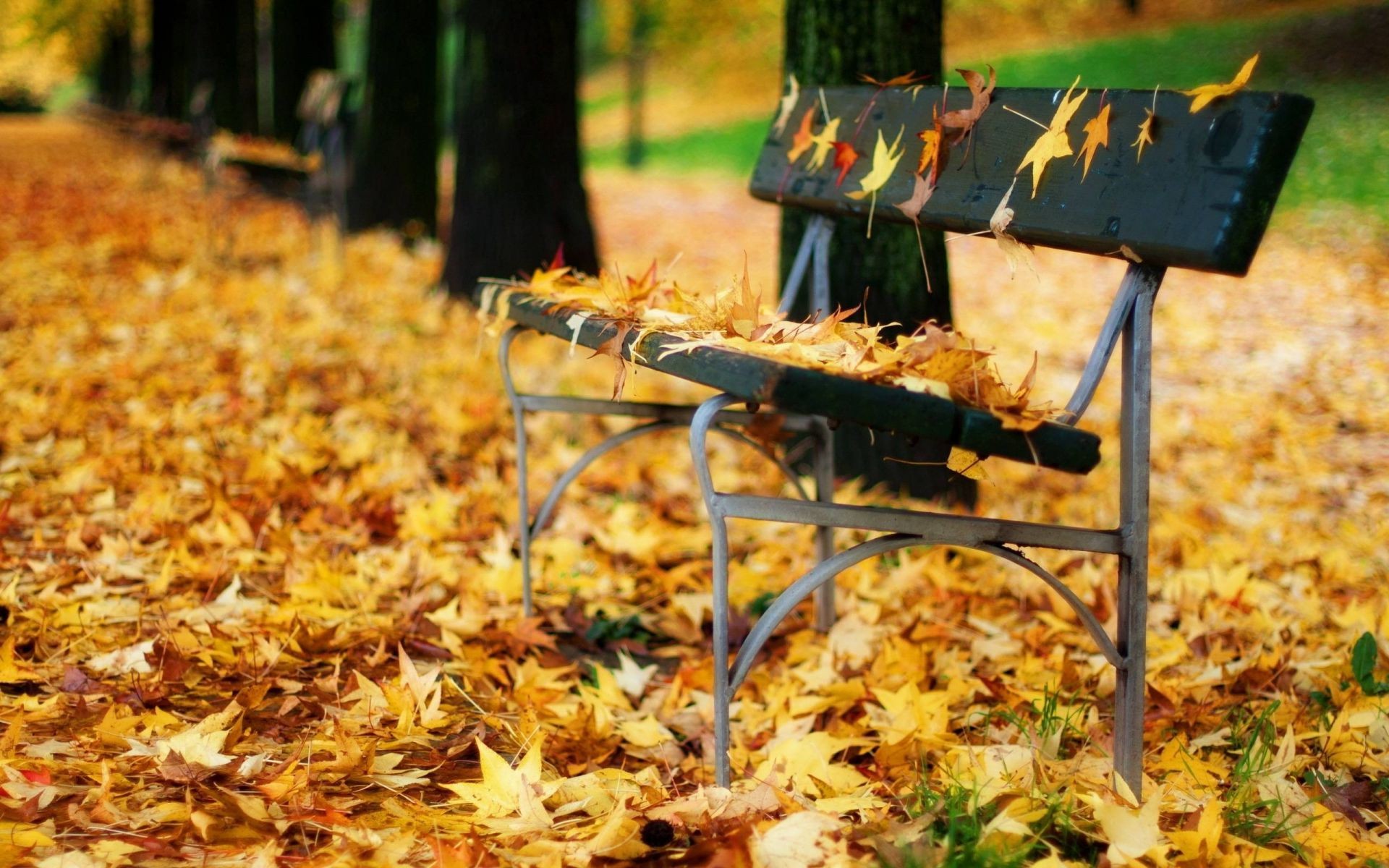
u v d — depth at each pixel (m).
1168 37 21.95
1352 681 2.51
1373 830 1.93
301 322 6.16
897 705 2.32
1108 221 1.85
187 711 2.21
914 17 3.67
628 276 2.39
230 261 7.92
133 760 1.90
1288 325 8.27
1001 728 2.31
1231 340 7.86
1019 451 1.63
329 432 4.46
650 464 4.31
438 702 2.20
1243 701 2.50
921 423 1.60
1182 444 5.64
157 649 2.34
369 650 2.60
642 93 23.33
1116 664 1.94
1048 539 1.86
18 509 3.46
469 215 6.77
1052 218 1.97
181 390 4.95
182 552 3.00
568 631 2.95
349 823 1.71
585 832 1.73
